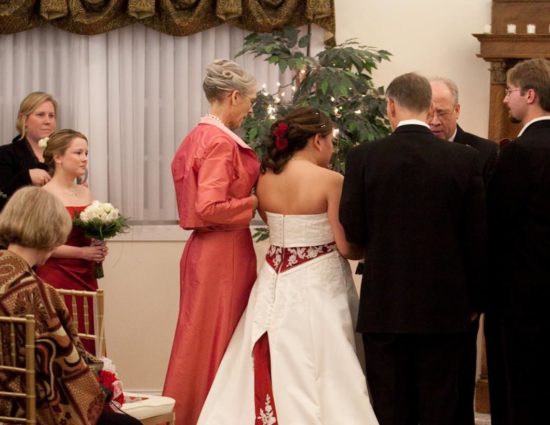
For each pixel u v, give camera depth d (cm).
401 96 491
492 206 496
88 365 422
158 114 741
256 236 710
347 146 661
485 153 577
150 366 752
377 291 486
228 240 541
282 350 508
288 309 512
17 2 698
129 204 744
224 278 540
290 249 521
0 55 726
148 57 737
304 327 509
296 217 518
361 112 666
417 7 735
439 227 480
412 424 502
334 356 505
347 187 495
